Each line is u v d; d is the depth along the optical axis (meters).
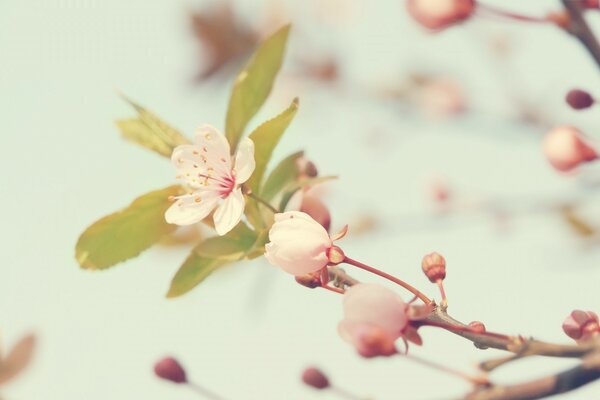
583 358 0.42
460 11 0.47
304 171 0.46
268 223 0.45
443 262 0.44
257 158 0.45
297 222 0.44
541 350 0.42
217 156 0.45
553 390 0.42
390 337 0.43
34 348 0.50
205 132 0.45
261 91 0.46
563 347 0.42
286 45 0.46
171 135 0.46
